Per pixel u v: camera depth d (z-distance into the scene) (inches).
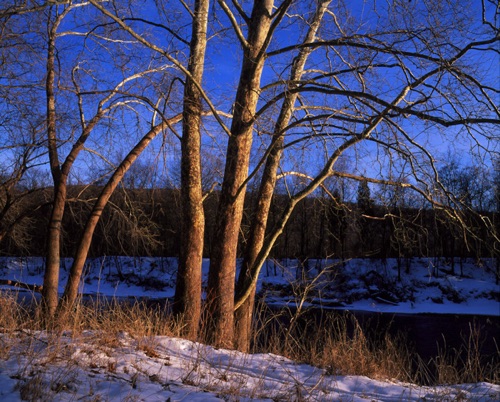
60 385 187.5
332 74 418.3
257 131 444.5
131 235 516.7
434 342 924.6
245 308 454.9
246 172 442.6
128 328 294.0
